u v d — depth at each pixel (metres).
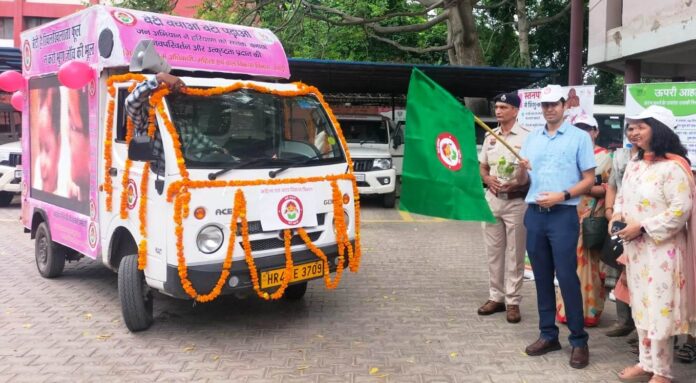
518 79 13.72
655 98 5.44
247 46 5.68
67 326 5.10
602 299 5.12
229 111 4.73
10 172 11.27
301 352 4.54
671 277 3.66
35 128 6.59
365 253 8.16
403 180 4.82
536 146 4.32
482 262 7.64
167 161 4.31
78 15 5.52
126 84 4.84
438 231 9.98
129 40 4.93
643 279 3.77
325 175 4.93
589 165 4.11
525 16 16.39
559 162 4.15
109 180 5.01
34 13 24.39
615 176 4.66
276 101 5.02
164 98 4.49
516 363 4.33
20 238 8.94
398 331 5.02
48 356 4.44
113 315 5.40
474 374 4.14
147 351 4.54
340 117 13.67
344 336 4.89
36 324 5.14
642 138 3.71
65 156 5.89
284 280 4.62
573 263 4.18
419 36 19.97
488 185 5.27
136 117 4.54
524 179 4.72
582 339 4.25
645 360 3.87
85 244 5.52
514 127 5.07
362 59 19.55
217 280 4.35
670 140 3.65
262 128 4.87
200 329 5.04
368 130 13.55
